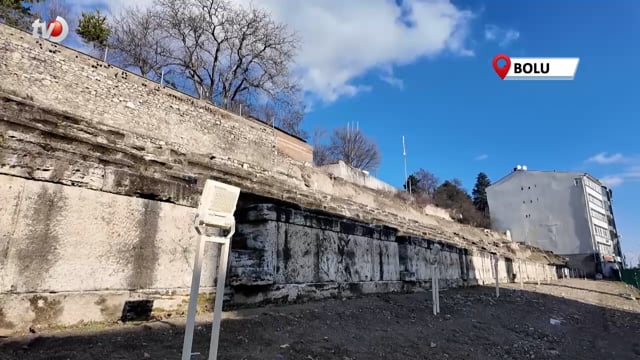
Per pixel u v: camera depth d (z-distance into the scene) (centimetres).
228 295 844
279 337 694
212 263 833
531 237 6994
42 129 859
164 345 563
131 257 693
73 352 494
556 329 1377
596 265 6469
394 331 909
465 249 2344
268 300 919
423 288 1697
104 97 1582
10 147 601
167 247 750
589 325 1591
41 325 571
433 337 932
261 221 945
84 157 743
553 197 6994
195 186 870
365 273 1312
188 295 769
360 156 6812
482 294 1939
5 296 546
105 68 1606
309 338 723
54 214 609
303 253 1047
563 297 2458
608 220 7831
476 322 1204
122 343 548
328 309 977
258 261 896
